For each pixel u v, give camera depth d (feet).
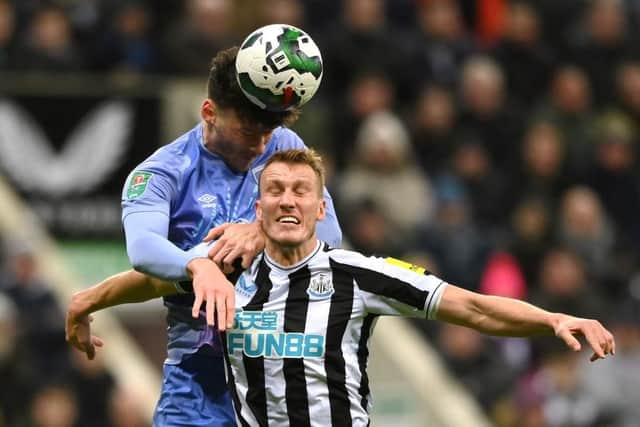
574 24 191.83
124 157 147.74
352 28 171.94
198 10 161.68
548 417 151.64
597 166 178.29
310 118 162.20
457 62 179.83
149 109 148.56
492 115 175.11
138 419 137.80
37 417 137.18
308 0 173.99
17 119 146.20
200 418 75.92
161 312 146.72
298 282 72.28
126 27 162.50
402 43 174.40
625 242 174.29
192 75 160.25
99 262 146.00
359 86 169.07
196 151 75.31
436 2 182.80
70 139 147.02
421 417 149.07
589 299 160.04
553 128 177.78
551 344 154.20
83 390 139.03
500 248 161.38
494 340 155.02
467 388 151.84
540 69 185.98
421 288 71.26
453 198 161.99
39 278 142.20
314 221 72.23
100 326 142.31
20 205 145.79
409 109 173.58
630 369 152.25
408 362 149.89
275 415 71.92
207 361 75.87
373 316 72.54
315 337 71.61
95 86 147.64
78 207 146.51
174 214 74.90
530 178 174.09
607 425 151.12
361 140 160.56
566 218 168.25
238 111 72.95
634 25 195.31
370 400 73.15
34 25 156.15
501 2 189.67
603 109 190.19
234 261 72.95
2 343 138.10
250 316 72.28
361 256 72.84
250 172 76.07
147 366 144.87
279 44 71.61
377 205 153.17
